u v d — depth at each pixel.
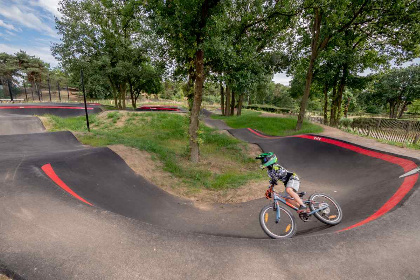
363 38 21.25
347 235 3.38
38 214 3.67
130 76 30.88
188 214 6.14
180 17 9.23
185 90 12.70
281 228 4.09
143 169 9.05
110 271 2.55
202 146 15.73
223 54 10.41
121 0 11.33
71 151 8.80
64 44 26.05
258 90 41.00
